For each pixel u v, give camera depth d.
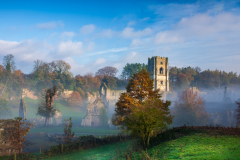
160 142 18.47
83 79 131.75
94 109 71.94
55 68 130.25
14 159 20.55
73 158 19.58
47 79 118.88
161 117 19.64
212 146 13.33
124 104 27.86
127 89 29.70
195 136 17.27
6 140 24.69
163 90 119.62
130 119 19.69
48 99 61.53
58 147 24.64
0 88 96.62
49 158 20.95
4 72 104.25
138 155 15.09
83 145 25.48
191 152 12.49
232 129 18.92
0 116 73.69
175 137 18.86
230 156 10.46
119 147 20.56
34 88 110.81
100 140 26.89
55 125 62.38
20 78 110.38
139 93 28.12
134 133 19.19
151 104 21.48
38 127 57.44
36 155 23.19
